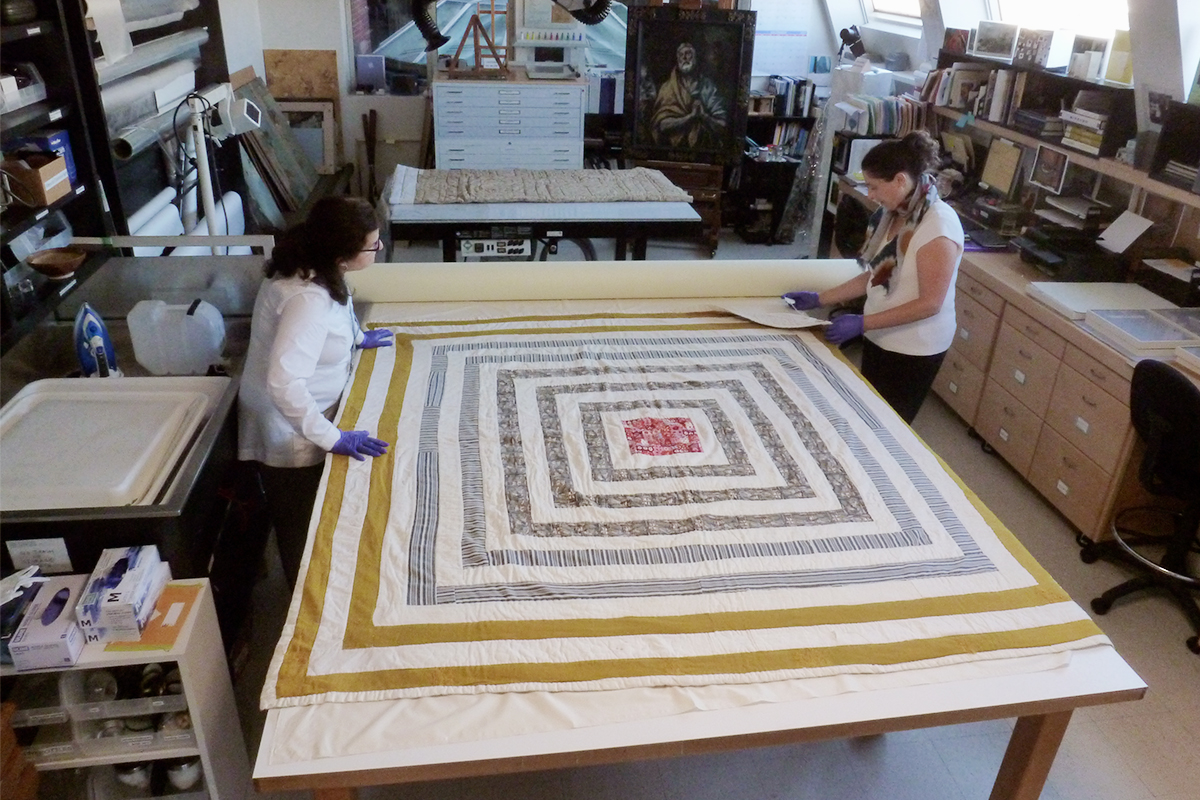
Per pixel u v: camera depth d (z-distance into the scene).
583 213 3.91
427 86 6.18
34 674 1.75
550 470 2.05
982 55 4.15
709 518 1.89
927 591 1.71
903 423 2.33
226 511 2.36
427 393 2.37
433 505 1.91
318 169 5.96
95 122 2.72
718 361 2.63
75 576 1.74
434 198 4.00
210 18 4.10
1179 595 2.72
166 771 1.90
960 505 1.99
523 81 5.60
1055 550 3.09
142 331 2.42
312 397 2.14
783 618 1.63
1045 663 1.57
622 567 1.74
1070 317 3.12
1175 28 2.84
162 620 1.69
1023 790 1.74
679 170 5.71
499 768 1.36
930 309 2.49
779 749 2.24
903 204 2.54
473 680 1.47
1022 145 3.94
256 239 2.59
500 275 3.01
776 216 6.02
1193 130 3.00
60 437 1.99
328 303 2.05
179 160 3.52
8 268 2.34
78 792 1.88
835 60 6.29
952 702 1.48
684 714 1.43
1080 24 4.33
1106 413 2.92
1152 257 3.43
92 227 2.71
